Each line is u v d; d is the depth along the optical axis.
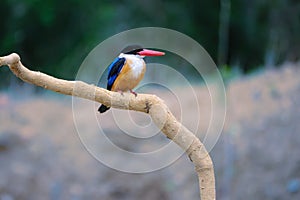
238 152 12.86
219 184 12.56
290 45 24.75
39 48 25.58
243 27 25.80
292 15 25.84
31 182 13.63
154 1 24.84
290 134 12.80
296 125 12.95
